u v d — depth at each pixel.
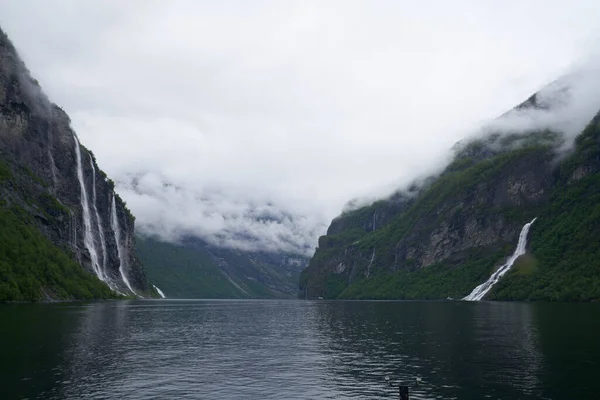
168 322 102.38
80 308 130.62
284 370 48.84
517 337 69.75
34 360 51.53
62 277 173.00
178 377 45.41
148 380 44.03
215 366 50.72
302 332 83.69
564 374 45.41
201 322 105.00
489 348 60.47
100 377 44.81
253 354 58.59
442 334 76.31
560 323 88.50
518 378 44.06
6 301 137.38
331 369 49.12
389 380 44.12
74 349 59.06
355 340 71.12
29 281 148.62
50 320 90.50
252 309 175.75
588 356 53.88
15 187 188.25
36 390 39.84
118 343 66.19
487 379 43.84
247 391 40.53
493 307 150.50
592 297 174.25
